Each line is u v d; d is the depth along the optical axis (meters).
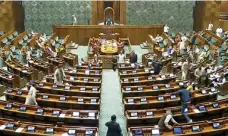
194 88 16.06
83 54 28.19
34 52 24.75
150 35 30.20
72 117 12.26
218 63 21.58
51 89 15.49
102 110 15.84
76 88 15.71
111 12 34.44
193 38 27.30
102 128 13.93
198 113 12.70
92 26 30.80
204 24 33.28
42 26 34.50
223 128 11.12
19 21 33.78
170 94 14.20
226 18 33.25
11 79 17.62
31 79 19.16
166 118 11.01
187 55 24.33
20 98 14.73
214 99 15.14
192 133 10.81
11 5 32.25
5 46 24.78
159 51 26.14
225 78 18.45
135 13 34.12
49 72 20.97
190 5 34.22
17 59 22.45
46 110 12.68
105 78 21.27
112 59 23.70
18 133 10.83
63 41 28.50
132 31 31.08
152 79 17.58
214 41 27.44
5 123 11.34
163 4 34.06
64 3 33.84
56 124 11.52
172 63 22.05
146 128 11.04
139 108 13.84
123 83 16.94
